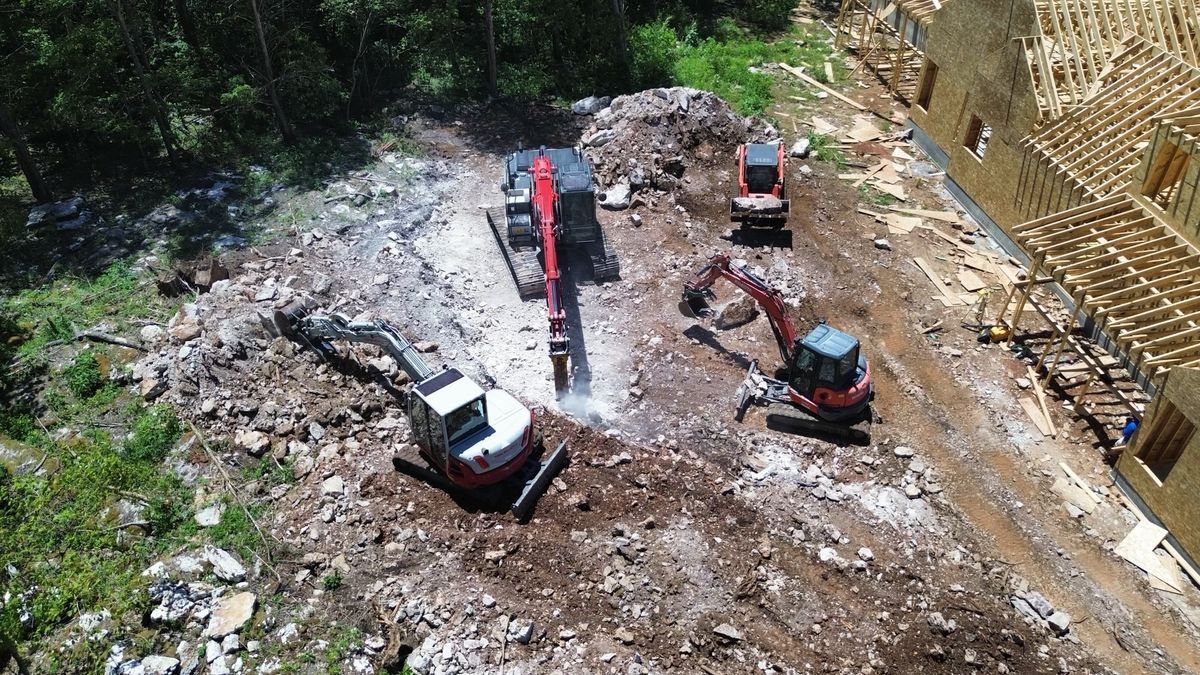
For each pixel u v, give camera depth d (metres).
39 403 20.59
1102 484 19.78
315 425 19.73
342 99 34.94
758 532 18.00
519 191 25.62
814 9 48.94
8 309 23.58
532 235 25.72
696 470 19.34
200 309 22.38
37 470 18.84
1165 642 16.44
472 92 37.53
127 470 17.44
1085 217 22.19
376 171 30.84
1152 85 23.22
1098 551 18.22
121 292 24.14
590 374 22.28
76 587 15.54
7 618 14.09
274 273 24.19
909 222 28.98
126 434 19.55
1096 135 23.98
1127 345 19.39
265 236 26.64
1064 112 25.11
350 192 29.03
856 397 20.08
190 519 17.61
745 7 48.62
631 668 15.16
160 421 19.55
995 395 22.09
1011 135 26.84
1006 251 27.77
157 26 34.62
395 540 17.39
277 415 19.94
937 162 32.62
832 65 40.94
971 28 29.14
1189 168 19.67
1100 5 25.72
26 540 15.92
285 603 16.05
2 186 29.59
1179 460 17.64
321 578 16.56
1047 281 22.91
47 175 30.28
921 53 37.28
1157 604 17.16
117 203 28.62
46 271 25.31
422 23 34.50
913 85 38.69
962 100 29.92
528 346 23.19
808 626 16.17
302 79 31.94
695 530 17.81
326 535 17.41
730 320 24.05
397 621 15.84
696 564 17.11
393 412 20.52
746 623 16.14
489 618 15.92
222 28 33.69
